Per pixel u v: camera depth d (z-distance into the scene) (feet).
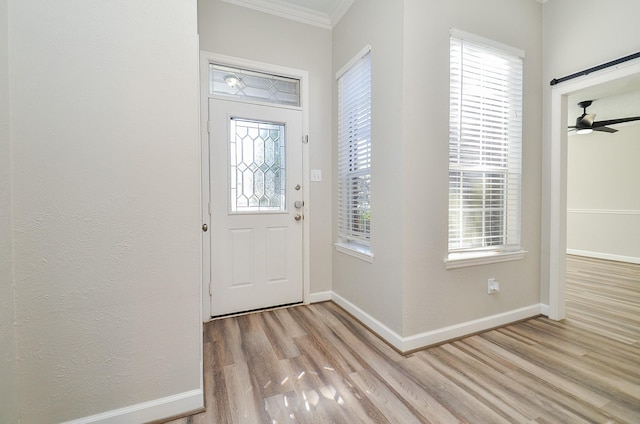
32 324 3.77
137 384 4.30
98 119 3.99
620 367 5.65
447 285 6.70
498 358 6.00
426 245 6.42
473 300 7.07
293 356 6.14
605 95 12.53
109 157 4.06
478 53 7.00
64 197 3.86
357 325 7.66
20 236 3.68
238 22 8.13
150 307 4.34
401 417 4.40
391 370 5.61
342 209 8.95
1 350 3.43
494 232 7.50
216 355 6.20
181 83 4.42
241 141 8.36
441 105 6.48
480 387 5.08
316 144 9.22
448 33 6.50
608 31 6.65
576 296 9.94
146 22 4.21
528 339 6.81
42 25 3.70
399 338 6.29
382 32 6.69
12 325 3.64
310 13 8.80
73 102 3.87
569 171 17.63
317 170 9.27
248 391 5.03
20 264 3.69
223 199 8.12
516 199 7.72
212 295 8.09
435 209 6.49
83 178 3.94
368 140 7.51
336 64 9.02
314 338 6.94
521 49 7.51
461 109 6.84
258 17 8.36
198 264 4.61
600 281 11.81
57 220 3.84
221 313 8.20
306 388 5.10
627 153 15.39
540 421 4.29
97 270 4.05
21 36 3.61
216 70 8.17
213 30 7.86
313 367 5.73
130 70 4.13
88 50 3.92
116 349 4.18
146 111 4.23
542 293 8.15
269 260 8.75
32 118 3.69
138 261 4.25
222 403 4.75
